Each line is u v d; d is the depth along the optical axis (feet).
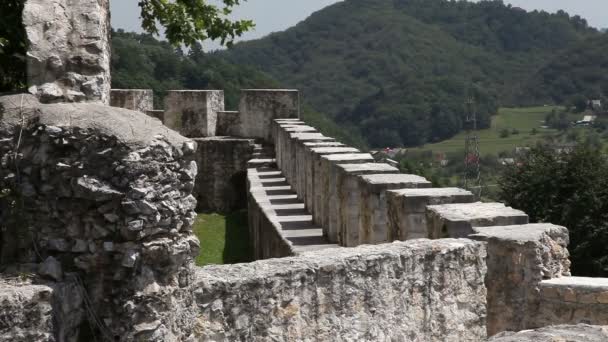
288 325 17.54
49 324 14.25
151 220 15.07
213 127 75.41
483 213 23.26
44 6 17.51
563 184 71.00
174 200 15.60
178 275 15.78
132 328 15.01
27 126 15.51
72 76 17.40
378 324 19.03
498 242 21.63
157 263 15.30
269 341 17.29
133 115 16.01
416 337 19.83
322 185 38.91
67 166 15.06
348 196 32.65
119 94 73.26
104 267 15.19
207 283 16.60
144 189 14.94
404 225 25.11
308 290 17.90
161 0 37.91
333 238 36.45
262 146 72.90
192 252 16.12
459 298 20.79
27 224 15.43
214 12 39.81
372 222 28.84
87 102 17.22
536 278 21.53
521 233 21.98
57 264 15.12
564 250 22.62
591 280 21.61
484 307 21.26
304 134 54.44
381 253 19.33
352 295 18.62
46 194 15.31
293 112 73.51
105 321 15.20
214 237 57.88
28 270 14.99
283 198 50.90
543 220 70.33
